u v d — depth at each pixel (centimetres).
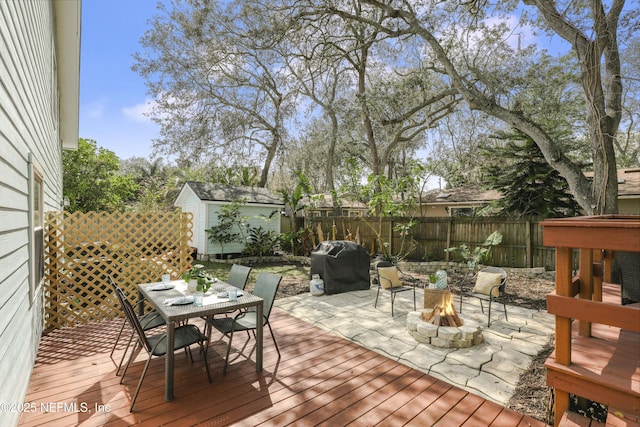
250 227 1257
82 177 1523
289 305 564
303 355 359
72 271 467
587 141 1055
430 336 390
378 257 1001
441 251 980
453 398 274
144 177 2691
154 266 539
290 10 942
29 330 293
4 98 202
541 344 389
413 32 935
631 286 239
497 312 521
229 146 1450
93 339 409
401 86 1167
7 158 208
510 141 982
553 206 854
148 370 324
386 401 269
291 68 1263
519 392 284
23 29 264
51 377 308
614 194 573
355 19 955
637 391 163
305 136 1800
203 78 1344
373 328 447
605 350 212
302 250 1241
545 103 956
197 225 1188
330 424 239
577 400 204
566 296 192
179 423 240
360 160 2059
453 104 1277
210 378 303
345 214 1831
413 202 1139
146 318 361
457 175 1709
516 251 857
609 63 596
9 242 213
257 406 261
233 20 1045
